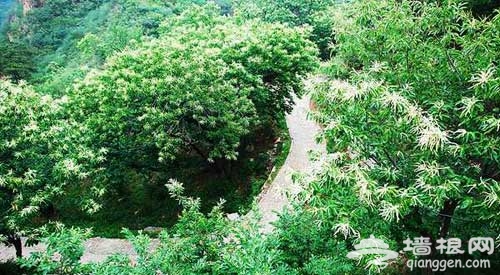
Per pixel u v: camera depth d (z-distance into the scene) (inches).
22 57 1654.8
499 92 243.6
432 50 301.1
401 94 276.2
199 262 285.7
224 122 674.2
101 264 297.6
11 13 2591.0
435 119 249.3
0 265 567.2
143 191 777.6
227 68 684.7
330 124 261.4
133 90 621.9
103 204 767.7
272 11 1497.3
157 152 701.9
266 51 724.0
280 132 866.1
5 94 541.0
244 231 303.9
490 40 283.6
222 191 732.0
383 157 277.3
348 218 244.5
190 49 702.5
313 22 1407.5
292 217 326.6
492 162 267.6
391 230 295.7
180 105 647.8
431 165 239.8
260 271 241.9
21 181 501.0
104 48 1451.8
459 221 324.8
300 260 308.2
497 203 233.6
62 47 1927.9
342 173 241.8
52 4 2241.6
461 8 316.2
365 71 326.6
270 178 719.1
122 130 659.4
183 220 339.6
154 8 1806.1
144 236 314.5
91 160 618.8
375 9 355.3
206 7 1159.6
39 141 542.6
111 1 2032.5
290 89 812.6
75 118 679.7
